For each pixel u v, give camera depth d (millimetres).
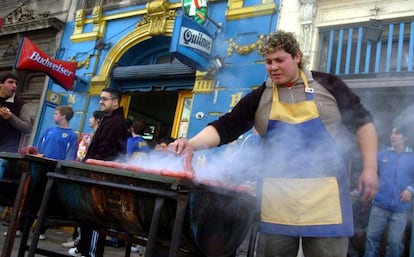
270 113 1992
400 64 4727
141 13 7527
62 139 4918
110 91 3656
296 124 1912
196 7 5969
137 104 8125
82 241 3002
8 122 4129
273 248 1971
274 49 1907
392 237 3930
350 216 1844
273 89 2020
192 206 1791
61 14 8883
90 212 2211
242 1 6223
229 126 2127
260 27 5918
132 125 4672
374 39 4922
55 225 2531
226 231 2072
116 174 1947
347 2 5254
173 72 6762
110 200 2055
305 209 1854
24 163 2459
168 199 1820
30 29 9016
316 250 1843
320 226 1815
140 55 7820
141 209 1922
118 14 7867
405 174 3967
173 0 7191
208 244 1946
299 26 5535
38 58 7234
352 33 5191
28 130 4184
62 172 2328
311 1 5469
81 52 8156
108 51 7781
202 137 2074
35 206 2578
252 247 2502
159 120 8609
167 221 1877
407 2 4809
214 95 6051
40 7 9367
